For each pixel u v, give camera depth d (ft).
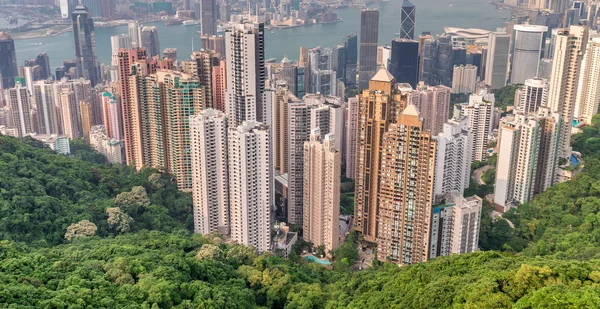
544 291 572.92
